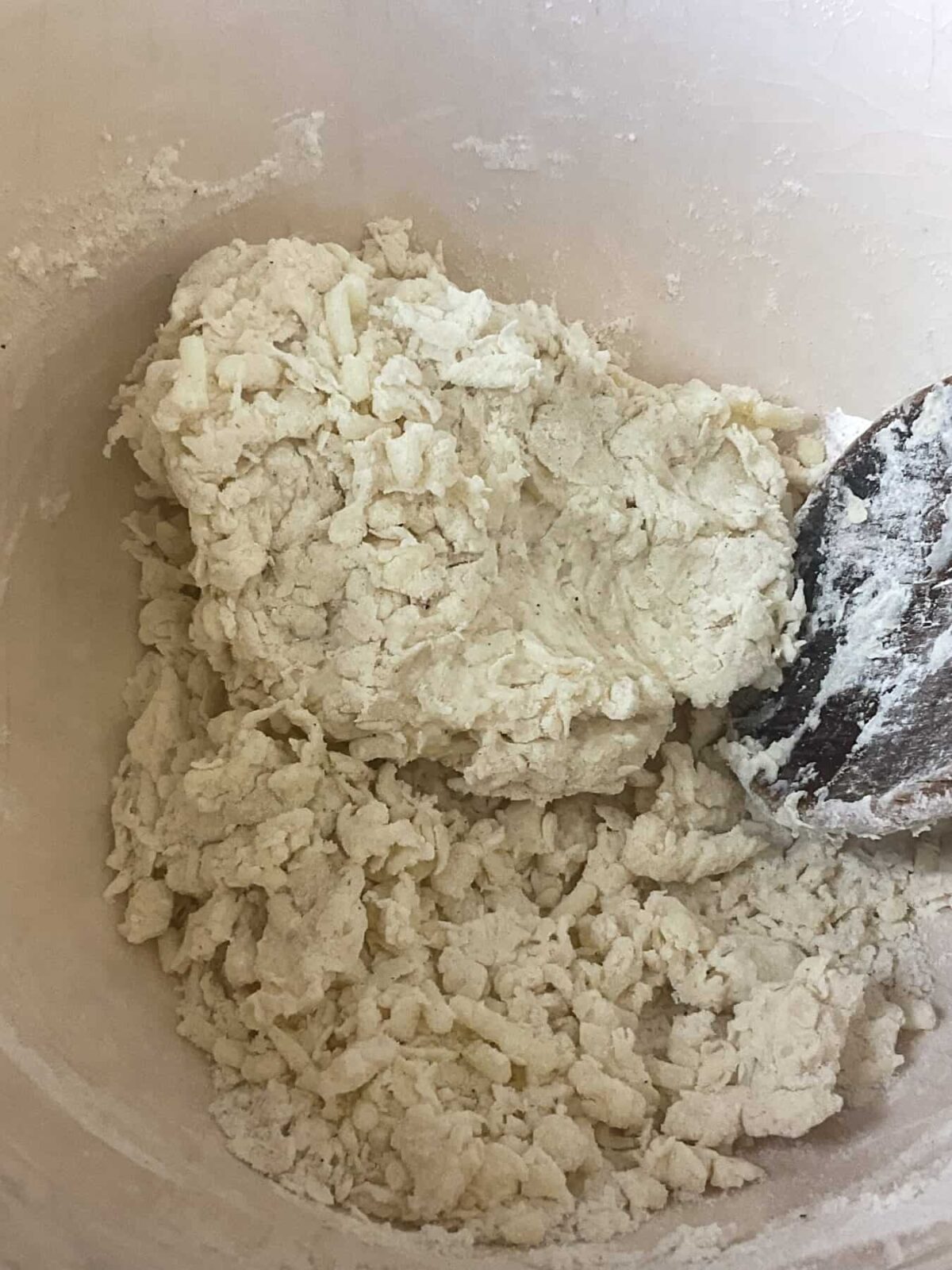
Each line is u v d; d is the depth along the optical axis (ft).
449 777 0.65
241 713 0.59
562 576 0.65
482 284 0.70
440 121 0.65
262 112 0.60
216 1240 0.46
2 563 0.56
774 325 0.72
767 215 0.70
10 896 0.52
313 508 0.58
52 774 0.56
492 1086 0.56
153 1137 0.50
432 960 0.59
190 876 0.57
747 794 0.67
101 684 0.60
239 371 0.56
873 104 0.67
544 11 0.63
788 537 0.66
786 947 0.65
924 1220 0.51
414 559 0.58
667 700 0.63
